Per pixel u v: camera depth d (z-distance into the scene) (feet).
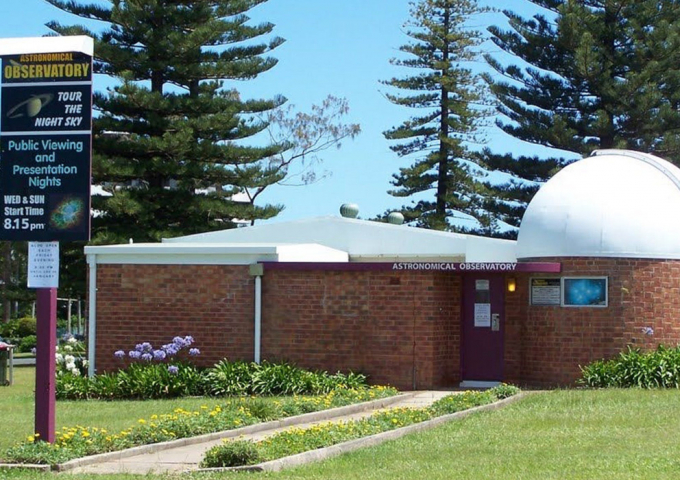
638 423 48.85
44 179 44.55
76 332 176.55
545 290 69.46
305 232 83.82
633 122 133.90
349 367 69.56
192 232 132.57
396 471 38.22
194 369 69.77
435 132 152.15
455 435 47.01
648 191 70.44
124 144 128.47
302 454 41.50
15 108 44.80
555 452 41.39
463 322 71.31
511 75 141.18
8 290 139.03
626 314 67.87
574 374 68.28
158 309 72.49
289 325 70.54
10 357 86.28
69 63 44.47
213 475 38.19
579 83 138.62
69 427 52.13
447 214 153.38
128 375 69.05
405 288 68.95
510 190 143.13
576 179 72.02
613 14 139.44
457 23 153.58
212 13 134.62
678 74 133.80
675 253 69.05
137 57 130.31
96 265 73.67
